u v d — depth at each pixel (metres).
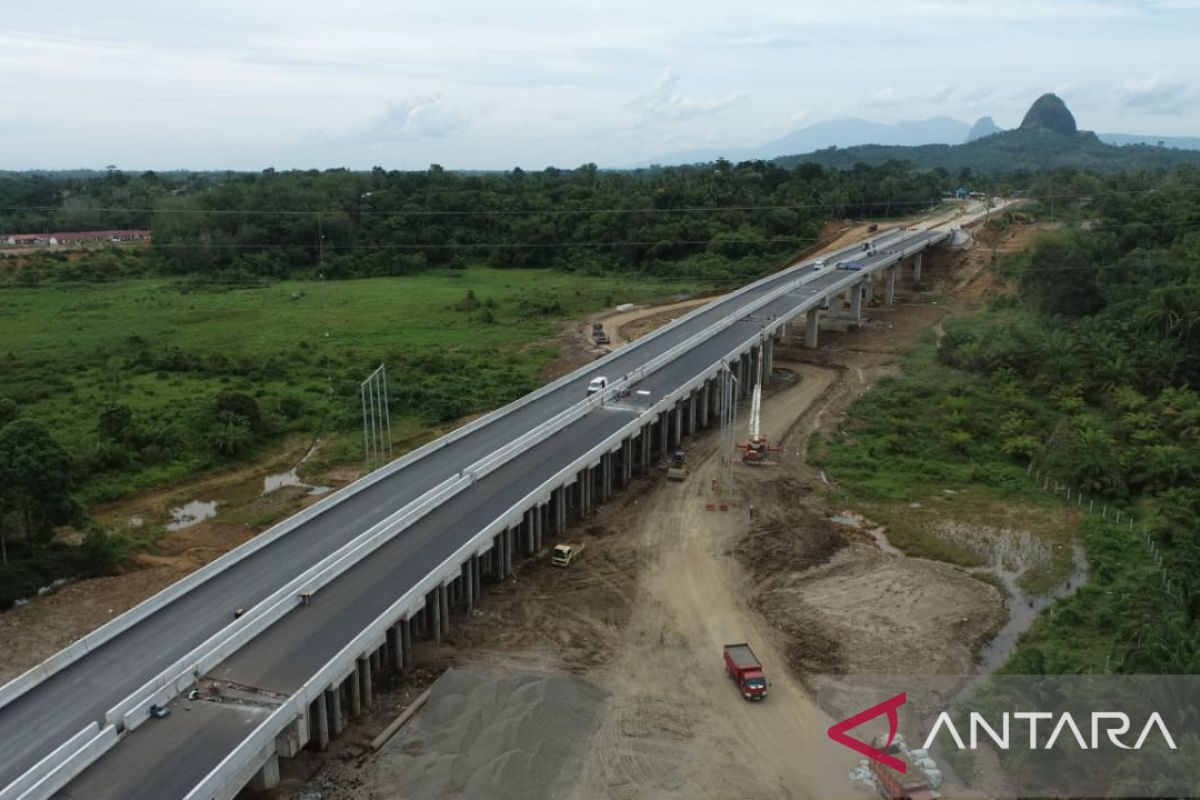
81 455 80.00
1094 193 195.88
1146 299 114.62
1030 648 53.25
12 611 57.75
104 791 34.38
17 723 39.16
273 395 101.62
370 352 121.44
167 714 39.16
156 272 194.38
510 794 40.72
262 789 40.53
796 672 51.84
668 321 142.75
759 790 41.91
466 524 58.72
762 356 111.44
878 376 114.00
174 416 91.44
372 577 51.75
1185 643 46.34
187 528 71.31
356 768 42.66
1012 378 104.31
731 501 76.94
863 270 140.12
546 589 61.44
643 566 65.06
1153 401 93.25
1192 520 68.44
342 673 43.44
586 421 79.69
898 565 65.69
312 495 78.06
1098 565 64.94
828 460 85.94
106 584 61.81
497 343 128.88
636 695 49.44
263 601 47.81
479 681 49.28
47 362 113.19
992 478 81.00
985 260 168.50
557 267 198.50
